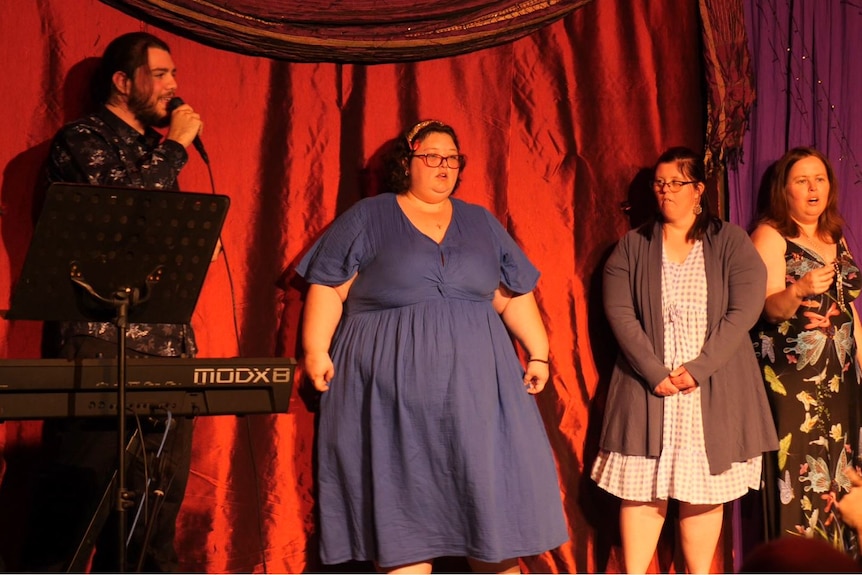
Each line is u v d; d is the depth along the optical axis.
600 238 3.60
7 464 2.97
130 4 3.07
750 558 1.12
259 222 3.28
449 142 3.23
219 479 3.21
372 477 2.99
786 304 3.44
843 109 3.94
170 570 2.93
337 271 3.14
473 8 3.39
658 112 3.66
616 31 3.64
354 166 3.38
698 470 3.24
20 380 2.33
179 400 2.47
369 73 3.40
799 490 3.48
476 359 3.05
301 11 3.24
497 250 3.28
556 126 3.58
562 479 3.53
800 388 3.51
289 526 3.27
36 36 3.03
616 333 3.38
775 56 3.85
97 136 2.81
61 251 2.26
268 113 3.30
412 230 3.14
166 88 2.93
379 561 2.96
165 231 2.34
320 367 3.10
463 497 2.97
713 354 3.25
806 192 3.59
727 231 3.42
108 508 2.43
